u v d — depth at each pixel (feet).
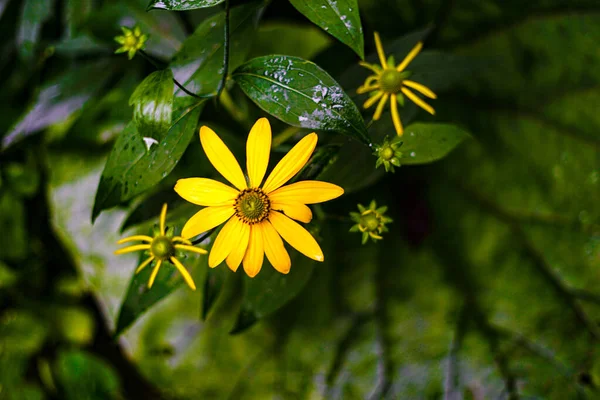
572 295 3.02
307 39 2.86
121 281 2.93
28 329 3.34
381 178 3.37
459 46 3.20
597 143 3.13
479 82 3.28
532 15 3.05
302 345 3.10
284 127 2.39
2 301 3.28
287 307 3.14
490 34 3.16
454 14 3.05
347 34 2.05
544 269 3.13
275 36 2.84
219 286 2.24
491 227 3.33
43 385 3.51
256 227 2.07
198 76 2.18
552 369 2.84
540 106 3.25
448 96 3.34
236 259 2.07
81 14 2.67
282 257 2.07
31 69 2.85
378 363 3.03
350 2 2.04
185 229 2.08
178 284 2.19
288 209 2.06
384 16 2.96
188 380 3.08
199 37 2.19
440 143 2.15
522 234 3.25
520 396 2.82
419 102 2.11
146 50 2.51
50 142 2.92
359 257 3.26
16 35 2.91
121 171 2.13
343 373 3.03
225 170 2.07
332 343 3.10
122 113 2.69
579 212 3.14
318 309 3.16
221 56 2.18
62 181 2.92
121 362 3.61
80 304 3.46
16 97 2.99
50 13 2.72
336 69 2.51
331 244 3.25
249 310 2.22
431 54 2.35
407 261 3.30
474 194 3.44
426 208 3.42
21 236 3.13
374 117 2.12
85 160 2.90
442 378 2.94
